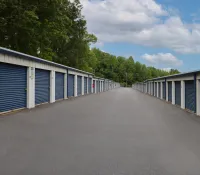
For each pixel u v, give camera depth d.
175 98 19.50
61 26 28.06
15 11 20.12
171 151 5.60
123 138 6.78
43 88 17.28
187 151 5.61
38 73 16.16
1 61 11.16
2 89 11.55
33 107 14.68
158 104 18.88
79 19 39.97
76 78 27.36
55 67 19.58
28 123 8.89
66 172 4.25
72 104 17.12
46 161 4.79
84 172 4.27
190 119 10.78
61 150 5.54
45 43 28.41
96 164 4.68
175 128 8.40
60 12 26.20
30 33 22.69
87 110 13.37
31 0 22.25
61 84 22.14
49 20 25.78
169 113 12.98
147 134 7.34
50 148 5.68
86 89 34.56
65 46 39.78
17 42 23.39
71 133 7.30
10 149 5.55
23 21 20.64
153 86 33.88
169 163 4.80
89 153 5.34
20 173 4.17
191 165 4.71
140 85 58.28
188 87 15.30
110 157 5.10
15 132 7.29
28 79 14.19
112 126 8.57
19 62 12.93
